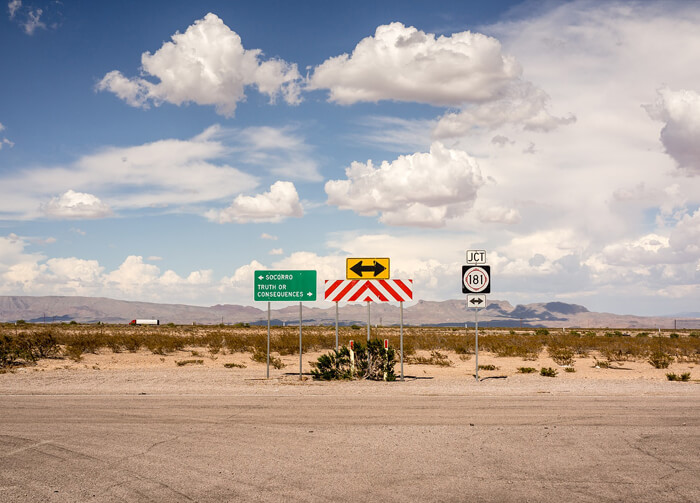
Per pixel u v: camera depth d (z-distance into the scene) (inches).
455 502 275.3
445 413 501.7
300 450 371.9
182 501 275.1
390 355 806.5
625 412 510.0
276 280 816.3
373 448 377.4
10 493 285.6
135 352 1483.8
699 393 639.8
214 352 1445.6
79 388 657.0
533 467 334.6
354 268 815.1
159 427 440.5
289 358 1273.4
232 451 368.8
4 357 1059.3
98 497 280.2
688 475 321.1
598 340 2114.9
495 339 2176.4
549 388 676.7
